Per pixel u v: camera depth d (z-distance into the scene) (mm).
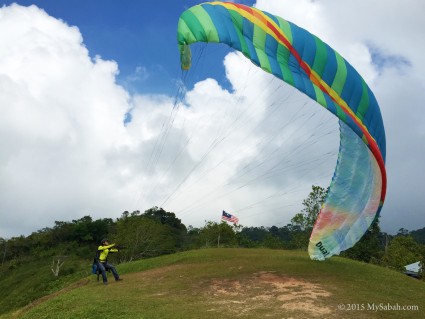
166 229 58688
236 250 26797
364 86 15914
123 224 55312
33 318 14359
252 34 13875
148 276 19547
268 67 13375
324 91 14609
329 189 16969
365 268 20328
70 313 13680
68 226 85125
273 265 19812
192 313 12562
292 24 15281
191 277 18188
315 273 17859
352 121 14164
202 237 52875
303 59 14648
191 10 13484
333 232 16797
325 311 12539
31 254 77688
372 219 16406
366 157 16250
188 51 13570
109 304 14109
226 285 16156
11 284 59875
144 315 12617
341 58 15711
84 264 64062
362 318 12117
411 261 48094
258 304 13328
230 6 14266
